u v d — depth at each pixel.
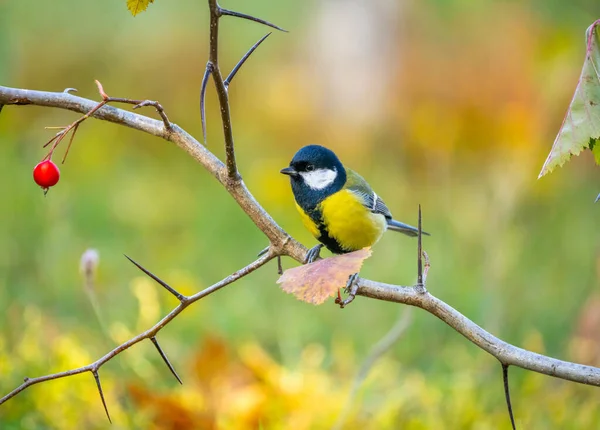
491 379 8.28
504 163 13.16
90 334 8.95
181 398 6.59
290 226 14.23
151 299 8.57
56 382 7.04
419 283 4.11
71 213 12.93
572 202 13.98
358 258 3.76
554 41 13.84
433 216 14.14
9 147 15.03
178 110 19.28
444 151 15.83
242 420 6.66
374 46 19.09
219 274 11.73
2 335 8.21
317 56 19.59
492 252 10.26
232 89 20.11
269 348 9.50
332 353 9.04
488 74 16.64
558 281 10.80
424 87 18.08
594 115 3.76
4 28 15.78
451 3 18.27
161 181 16.44
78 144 16.86
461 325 4.03
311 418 6.94
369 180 16.22
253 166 16.58
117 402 7.18
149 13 20.38
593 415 7.33
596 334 8.28
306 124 19.11
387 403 7.29
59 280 10.44
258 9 20.53
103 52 19.55
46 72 19.05
